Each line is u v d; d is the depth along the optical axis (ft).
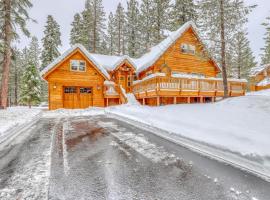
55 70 57.62
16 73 137.39
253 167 12.01
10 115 37.01
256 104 28.86
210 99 58.44
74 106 59.57
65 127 27.14
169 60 65.05
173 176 10.92
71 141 19.10
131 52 108.58
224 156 14.21
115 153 15.20
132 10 108.68
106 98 63.52
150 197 8.59
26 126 28.04
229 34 47.47
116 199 8.41
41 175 11.03
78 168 12.06
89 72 61.31
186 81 50.80
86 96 61.21
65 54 57.41
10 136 21.39
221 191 9.20
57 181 10.23
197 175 11.07
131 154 14.96
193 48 70.08
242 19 45.11
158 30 88.63
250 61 128.06
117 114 40.37
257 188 9.51
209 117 26.08
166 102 55.26
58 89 57.67
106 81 64.34
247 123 20.39
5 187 9.64
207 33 48.73
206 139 18.26
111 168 12.08
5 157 14.30
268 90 72.33
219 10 46.44
